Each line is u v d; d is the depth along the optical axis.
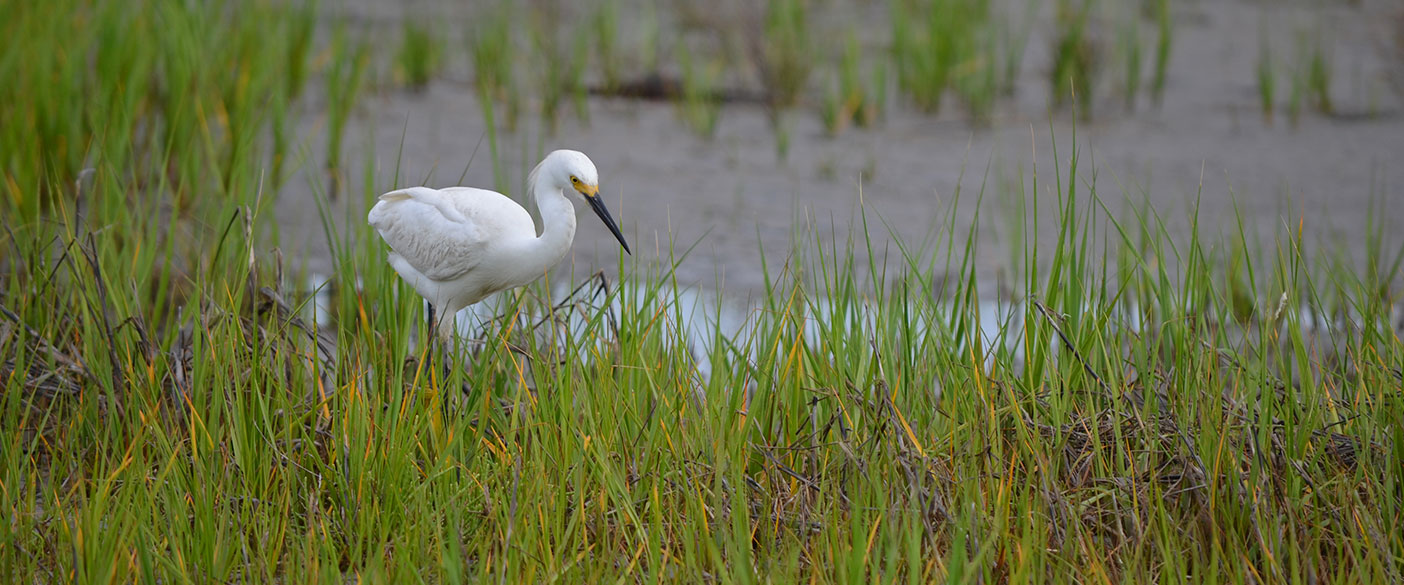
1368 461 8.09
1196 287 8.83
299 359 9.07
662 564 7.31
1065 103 21.89
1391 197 17.23
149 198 12.91
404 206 9.88
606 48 22.94
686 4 26.42
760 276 14.02
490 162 17.70
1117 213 16.38
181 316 9.77
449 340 10.66
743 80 23.03
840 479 8.09
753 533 7.79
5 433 8.23
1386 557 7.32
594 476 7.83
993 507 7.59
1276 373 10.10
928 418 8.66
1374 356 8.86
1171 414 8.38
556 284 13.54
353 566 7.57
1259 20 28.72
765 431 8.56
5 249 12.16
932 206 16.61
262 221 13.39
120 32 15.34
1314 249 14.95
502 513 7.46
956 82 22.50
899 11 24.91
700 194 16.75
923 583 6.75
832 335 8.87
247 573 7.28
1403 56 24.14
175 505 7.44
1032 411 8.77
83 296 9.27
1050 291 9.15
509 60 21.64
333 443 8.15
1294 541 7.04
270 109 17.36
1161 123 20.92
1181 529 7.76
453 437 8.05
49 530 7.59
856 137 19.83
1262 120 21.20
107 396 8.75
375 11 26.89
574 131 19.52
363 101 20.09
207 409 8.70
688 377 8.45
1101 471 7.95
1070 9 28.91
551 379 8.68
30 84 13.98
